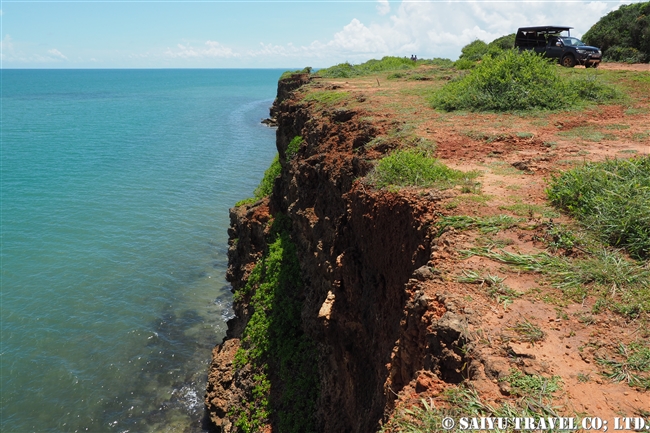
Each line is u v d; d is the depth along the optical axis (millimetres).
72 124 85438
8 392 19562
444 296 6441
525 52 19016
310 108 21812
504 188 9680
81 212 38094
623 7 37875
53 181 46688
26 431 17859
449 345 5719
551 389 4926
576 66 28719
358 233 11383
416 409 5176
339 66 41344
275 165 30359
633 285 6434
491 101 17094
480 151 12258
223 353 19094
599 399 4820
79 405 19031
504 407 4812
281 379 15734
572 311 6098
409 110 17297
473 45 43000
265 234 21703
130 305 25484
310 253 16500
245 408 16203
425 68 37125
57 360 21359
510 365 5301
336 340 12883
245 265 22953
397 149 12078
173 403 19172
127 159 56469
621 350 5395
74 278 27938
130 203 40531
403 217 9359
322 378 14359
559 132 13648
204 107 115562
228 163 54594
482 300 6359
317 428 13805
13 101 135250
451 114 16531
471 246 7574
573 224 7914
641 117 15125
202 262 30438
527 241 7684
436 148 12445
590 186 8391
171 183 46500
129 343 22594
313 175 16938
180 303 25891
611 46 35969
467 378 5340
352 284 11844
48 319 24141
